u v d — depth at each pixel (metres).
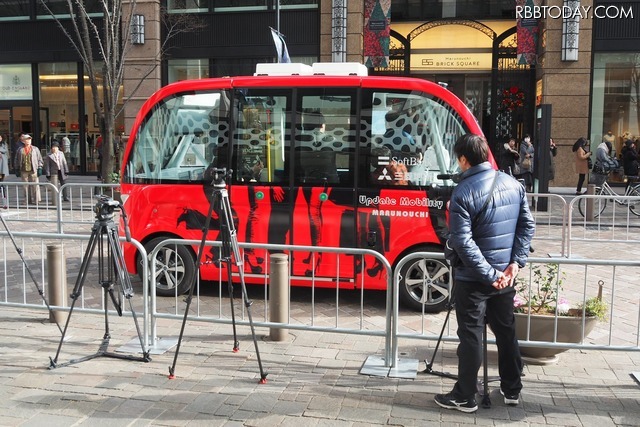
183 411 4.01
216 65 20.16
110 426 3.80
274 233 6.78
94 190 13.88
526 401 4.20
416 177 6.48
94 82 14.98
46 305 5.70
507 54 20.17
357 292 7.54
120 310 5.04
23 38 21.77
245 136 6.85
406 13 20.58
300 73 7.10
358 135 6.58
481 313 3.95
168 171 7.09
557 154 18.48
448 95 6.42
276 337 5.48
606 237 11.31
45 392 4.29
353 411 4.02
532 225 4.02
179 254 7.05
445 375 4.61
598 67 18.39
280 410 4.04
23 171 15.30
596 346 4.63
